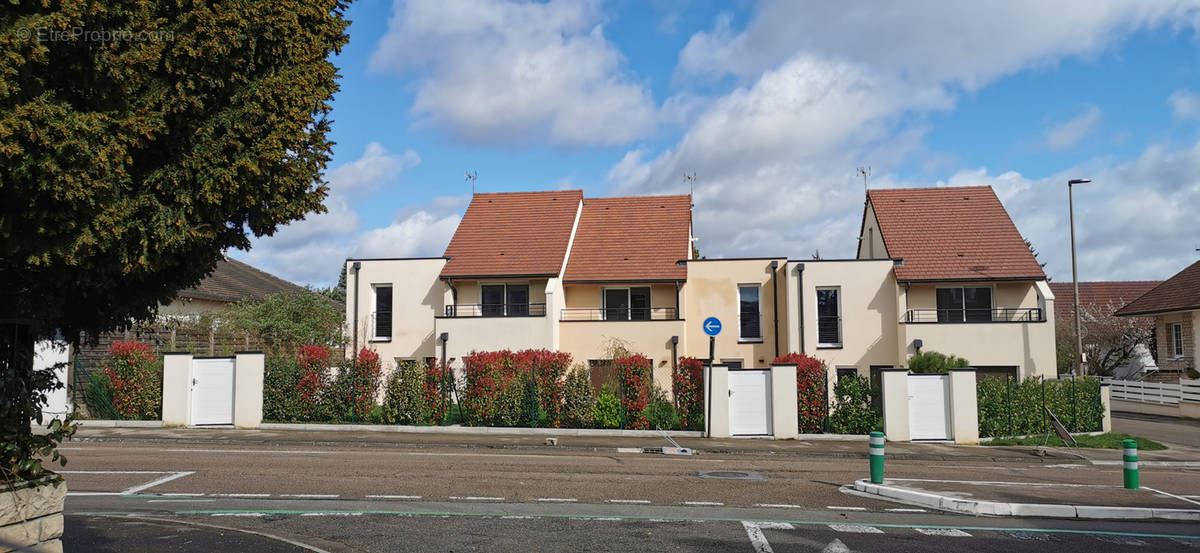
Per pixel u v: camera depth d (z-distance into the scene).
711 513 10.30
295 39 6.86
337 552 7.87
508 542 8.45
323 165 7.32
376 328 28.48
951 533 9.33
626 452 17.30
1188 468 17.50
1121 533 9.58
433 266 28.27
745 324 28.20
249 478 12.38
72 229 5.45
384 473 13.12
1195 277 33.62
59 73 5.32
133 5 5.54
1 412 5.80
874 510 10.81
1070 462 17.62
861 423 20.50
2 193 5.25
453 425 20.59
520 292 27.97
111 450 15.76
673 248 29.25
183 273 7.14
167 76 6.00
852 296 27.16
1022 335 25.28
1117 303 44.41
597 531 9.03
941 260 27.38
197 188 6.25
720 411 20.16
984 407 21.02
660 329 26.66
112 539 7.97
